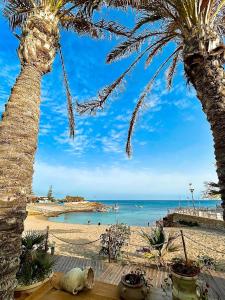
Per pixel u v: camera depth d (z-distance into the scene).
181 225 20.25
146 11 5.34
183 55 3.86
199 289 3.62
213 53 3.44
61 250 10.05
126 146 7.27
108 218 41.09
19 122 2.86
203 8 3.76
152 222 33.56
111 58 6.71
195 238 13.09
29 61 3.41
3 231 2.33
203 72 3.46
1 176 2.51
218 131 3.09
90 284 3.97
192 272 3.43
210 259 7.79
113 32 6.03
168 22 5.89
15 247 2.41
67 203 82.62
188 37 3.84
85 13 4.72
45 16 3.78
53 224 22.58
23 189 2.65
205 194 3.59
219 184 3.00
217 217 18.23
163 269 6.79
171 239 7.90
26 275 3.59
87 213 54.41
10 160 2.61
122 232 8.91
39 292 3.71
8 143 2.69
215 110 3.19
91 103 6.24
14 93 3.06
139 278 3.89
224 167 2.93
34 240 4.40
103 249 8.55
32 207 52.59
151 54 7.03
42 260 4.11
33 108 3.09
